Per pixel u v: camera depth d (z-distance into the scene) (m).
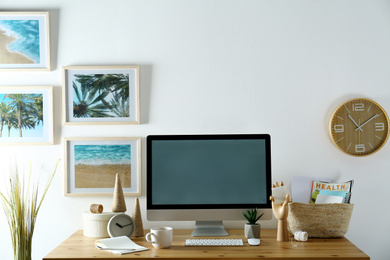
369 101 2.38
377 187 2.40
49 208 2.40
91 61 2.40
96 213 2.20
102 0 2.40
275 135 2.40
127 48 2.40
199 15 2.40
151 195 2.16
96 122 2.39
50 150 2.40
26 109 2.40
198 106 2.40
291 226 2.16
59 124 2.40
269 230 2.34
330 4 2.40
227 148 2.18
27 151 2.40
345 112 2.39
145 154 2.40
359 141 2.39
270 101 2.40
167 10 2.40
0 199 2.38
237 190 2.17
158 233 1.95
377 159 2.40
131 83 2.40
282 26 2.40
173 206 2.16
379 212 2.40
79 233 2.28
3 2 2.40
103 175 2.39
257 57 2.40
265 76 2.40
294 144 2.40
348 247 1.96
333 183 2.23
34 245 2.39
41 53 2.39
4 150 2.40
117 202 2.22
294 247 1.96
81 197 2.40
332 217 2.11
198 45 2.40
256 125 2.40
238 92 2.40
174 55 2.40
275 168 2.40
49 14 2.39
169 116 2.40
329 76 2.40
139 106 2.39
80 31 2.40
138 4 2.40
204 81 2.40
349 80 2.40
